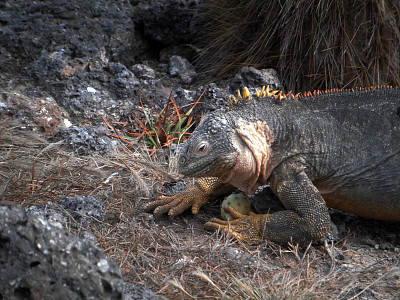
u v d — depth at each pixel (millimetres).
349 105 7125
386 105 7074
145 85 11352
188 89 11930
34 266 4051
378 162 6855
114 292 4324
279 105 7121
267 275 6121
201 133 6746
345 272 6297
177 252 6457
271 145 6910
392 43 10859
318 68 11000
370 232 7531
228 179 7004
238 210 7422
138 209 7621
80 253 4301
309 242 6711
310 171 6961
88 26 12320
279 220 6797
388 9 10633
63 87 10836
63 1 12422
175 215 7527
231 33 12352
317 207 6645
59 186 7840
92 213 7039
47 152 8703
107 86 11055
